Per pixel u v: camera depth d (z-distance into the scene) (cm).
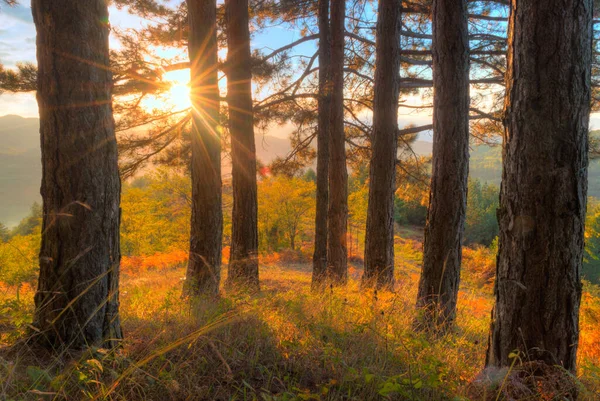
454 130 446
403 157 1098
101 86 253
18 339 239
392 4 723
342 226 972
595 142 882
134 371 206
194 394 209
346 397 223
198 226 607
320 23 984
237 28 801
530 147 226
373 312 353
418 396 221
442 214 448
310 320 335
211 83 627
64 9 238
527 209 228
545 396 210
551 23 220
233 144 816
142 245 2191
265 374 246
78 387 198
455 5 440
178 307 389
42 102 242
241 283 689
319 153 1004
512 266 237
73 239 241
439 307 414
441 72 450
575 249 225
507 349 239
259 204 2338
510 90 238
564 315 226
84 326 234
